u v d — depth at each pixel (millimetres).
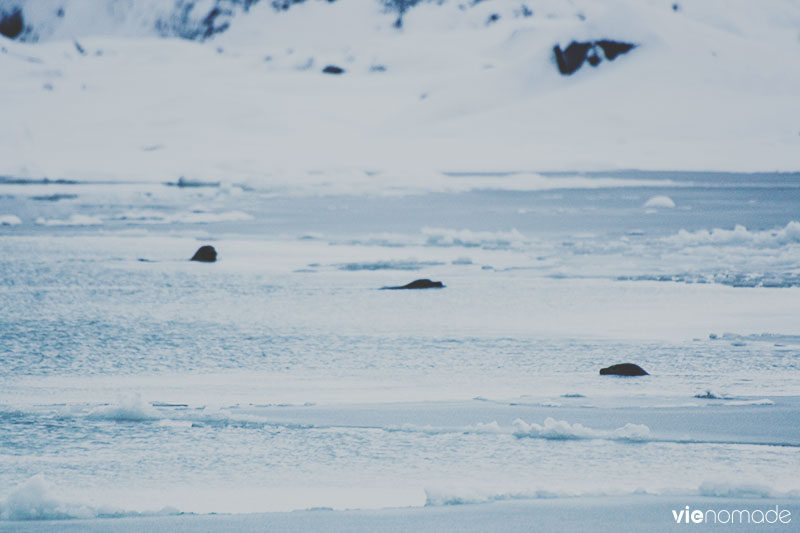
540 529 30375
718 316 80000
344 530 30469
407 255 134250
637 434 42750
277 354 65062
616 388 53500
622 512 32094
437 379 56688
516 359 62750
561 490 34625
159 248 146750
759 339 69312
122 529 30875
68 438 43156
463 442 42156
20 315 82750
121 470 38469
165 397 52125
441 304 88062
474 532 30172
